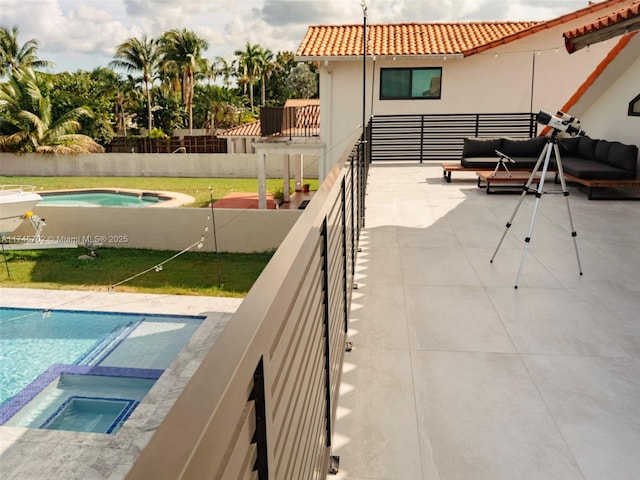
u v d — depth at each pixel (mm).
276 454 1130
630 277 4742
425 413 2764
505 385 3023
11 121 32250
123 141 36938
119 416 7805
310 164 27297
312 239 1588
